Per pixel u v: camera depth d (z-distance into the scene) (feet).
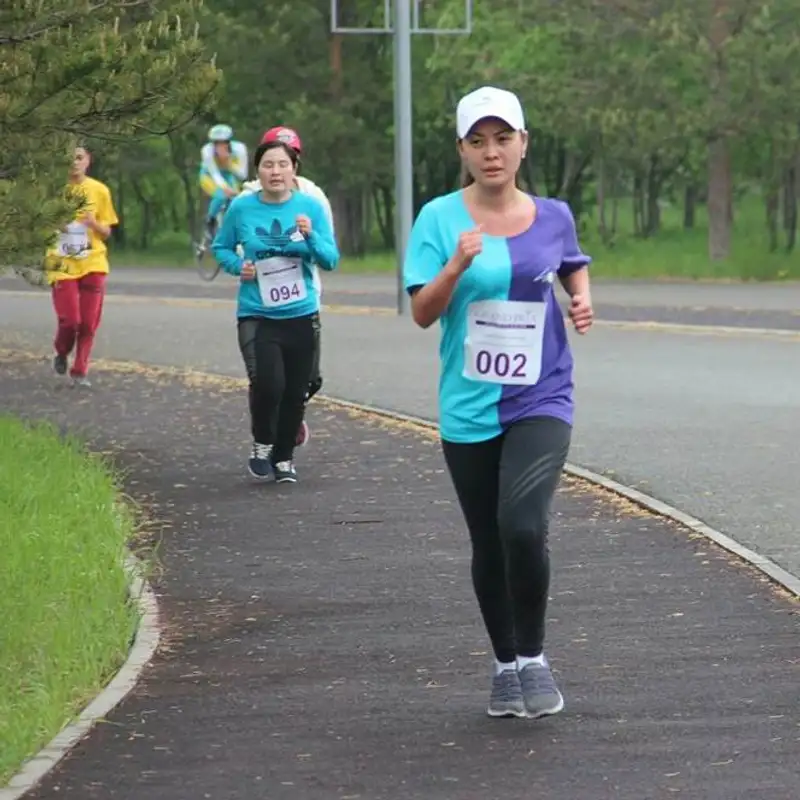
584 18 309.63
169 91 91.30
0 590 64.69
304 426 99.91
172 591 70.13
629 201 605.73
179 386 136.05
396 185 204.64
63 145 93.35
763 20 295.07
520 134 51.70
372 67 404.77
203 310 212.23
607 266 304.50
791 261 291.38
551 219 52.24
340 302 224.33
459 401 52.39
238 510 86.74
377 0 395.75
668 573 71.41
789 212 405.18
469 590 69.51
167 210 501.56
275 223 92.07
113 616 63.31
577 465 97.86
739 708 52.75
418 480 94.38
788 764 47.47
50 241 91.40
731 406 120.98
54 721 51.85
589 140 336.90
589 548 76.54
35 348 166.71
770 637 61.05
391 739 50.55
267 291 92.17
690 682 55.67
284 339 92.89
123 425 115.85
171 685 56.59
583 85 310.65
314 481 94.38
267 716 53.06
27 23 91.20
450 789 46.14
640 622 63.52
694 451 102.22
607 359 151.02
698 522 81.66
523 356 51.72
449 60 332.19
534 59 321.93
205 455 103.30
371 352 159.33
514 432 51.85
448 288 50.67
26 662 57.21
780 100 295.07
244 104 392.47
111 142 96.43
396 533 80.79
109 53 89.61
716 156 314.35
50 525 76.59
